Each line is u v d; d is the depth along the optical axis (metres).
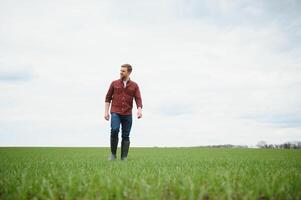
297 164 6.09
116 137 8.15
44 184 3.24
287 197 2.79
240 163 6.18
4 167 5.33
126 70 8.24
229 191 2.74
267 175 3.97
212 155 10.82
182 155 10.84
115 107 8.25
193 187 2.94
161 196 2.85
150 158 8.55
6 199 2.88
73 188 3.04
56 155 10.59
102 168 5.01
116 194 2.88
